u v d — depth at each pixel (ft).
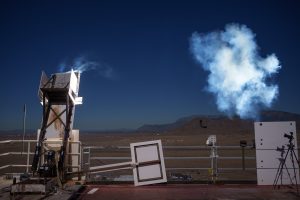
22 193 32.81
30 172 42.80
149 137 627.87
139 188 39.88
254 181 42.19
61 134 40.29
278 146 41.22
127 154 193.16
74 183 39.73
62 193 34.60
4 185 39.01
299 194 36.65
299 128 551.18
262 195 36.24
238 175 84.84
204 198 34.91
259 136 41.50
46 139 39.96
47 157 37.91
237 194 36.68
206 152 231.30
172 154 215.10
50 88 39.32
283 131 41.16
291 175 40.63
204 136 612.70
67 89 39.37
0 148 241.35
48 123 40.52
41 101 39.75
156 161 41.45
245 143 42.24
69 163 42.32
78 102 42.80
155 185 41.52
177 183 42.01
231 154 197.57
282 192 37.70
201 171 88.94
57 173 36.96
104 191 38.17
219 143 398.01
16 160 162.61
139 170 41.22
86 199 34.37
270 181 41.09
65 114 40.65
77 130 43.47
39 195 32.78
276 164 41.06
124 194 36.63
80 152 42.55
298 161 39.81
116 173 88.79
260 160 41.32
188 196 35.70
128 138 609.01
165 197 35.29
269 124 41.47
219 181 42.37
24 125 43.39
